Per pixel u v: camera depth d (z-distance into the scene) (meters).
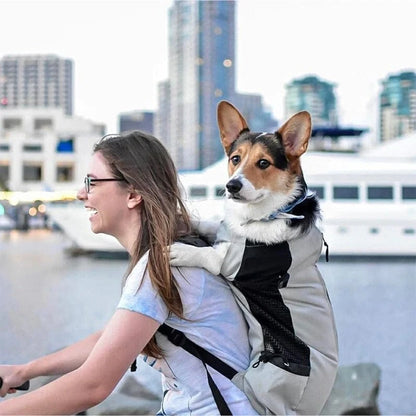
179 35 93.06
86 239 19.05
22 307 10.42
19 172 64.38
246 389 1.71
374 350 7.54
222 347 1.74
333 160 18.08
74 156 65.38
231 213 2.04
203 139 89.12
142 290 1.66
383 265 16.80
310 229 1.86
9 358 7.13
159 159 1.85
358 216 17.83
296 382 1.69
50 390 1.55
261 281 1.76
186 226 1.93
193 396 1.72
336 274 15.12
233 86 91.38
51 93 130.75
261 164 2.12
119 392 4.96
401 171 17.83
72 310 10.18
